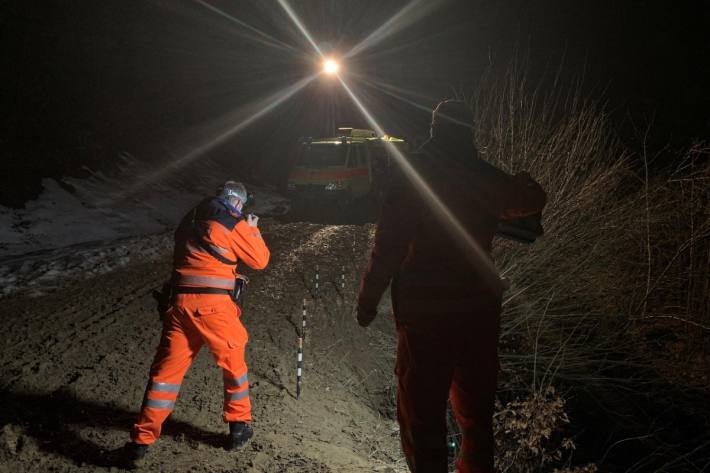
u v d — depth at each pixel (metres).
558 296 7.88
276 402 5.18
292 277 10.06
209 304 3.75
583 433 6.76
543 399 4.52
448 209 2.73
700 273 7.64
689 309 7.73
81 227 14.02
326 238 13.57
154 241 12.57
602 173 7.72
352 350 7.21
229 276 3.89
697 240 7.53
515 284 7.81
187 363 3.80
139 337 6.60
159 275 9.88
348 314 8.37
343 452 4.50
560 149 7.89
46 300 8.15
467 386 2.84
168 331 3.76
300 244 12.84
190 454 3.95
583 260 7.90
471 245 2.77
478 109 8.53
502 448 4.78
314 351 6.93
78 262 10.38
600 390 7.32
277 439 4.38
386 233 2.67
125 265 10.53
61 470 3.56
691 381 7.51
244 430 4.09
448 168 2.78
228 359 3.90
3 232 12.43
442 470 2.70
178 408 4.71
